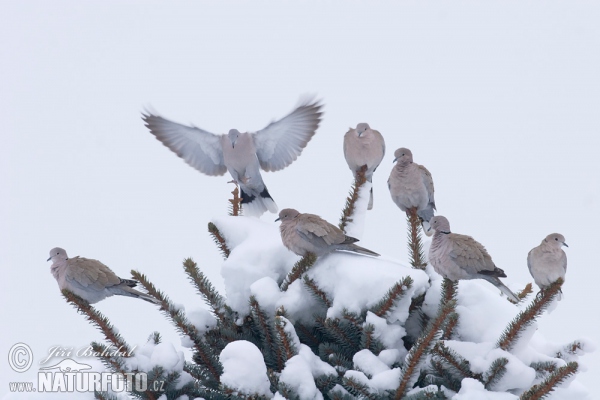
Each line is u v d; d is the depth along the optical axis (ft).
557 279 35.50
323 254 38.91
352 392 36.27
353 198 44.16
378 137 48.98
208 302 39.86
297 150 51.39
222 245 43.06
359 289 36.63
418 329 39.06
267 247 40.47
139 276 38.83
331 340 39.40
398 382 35.01
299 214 39.99
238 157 50.60
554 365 36.58
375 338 36.29
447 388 36.45
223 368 36.88
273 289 37.93
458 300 38.45
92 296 38.22
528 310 35.88
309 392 34.73
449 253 37.40
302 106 49.60
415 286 36.32
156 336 40.27
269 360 38.58
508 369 34.88
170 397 37.73
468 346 36.19
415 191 46.73
